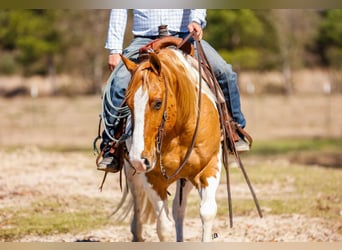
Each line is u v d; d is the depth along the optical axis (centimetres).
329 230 1140
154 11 894
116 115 852
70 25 5928
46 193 1462
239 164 880
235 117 917
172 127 770
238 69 5925
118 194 1483
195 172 816
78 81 5969
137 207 961
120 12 905
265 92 5812
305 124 4041
